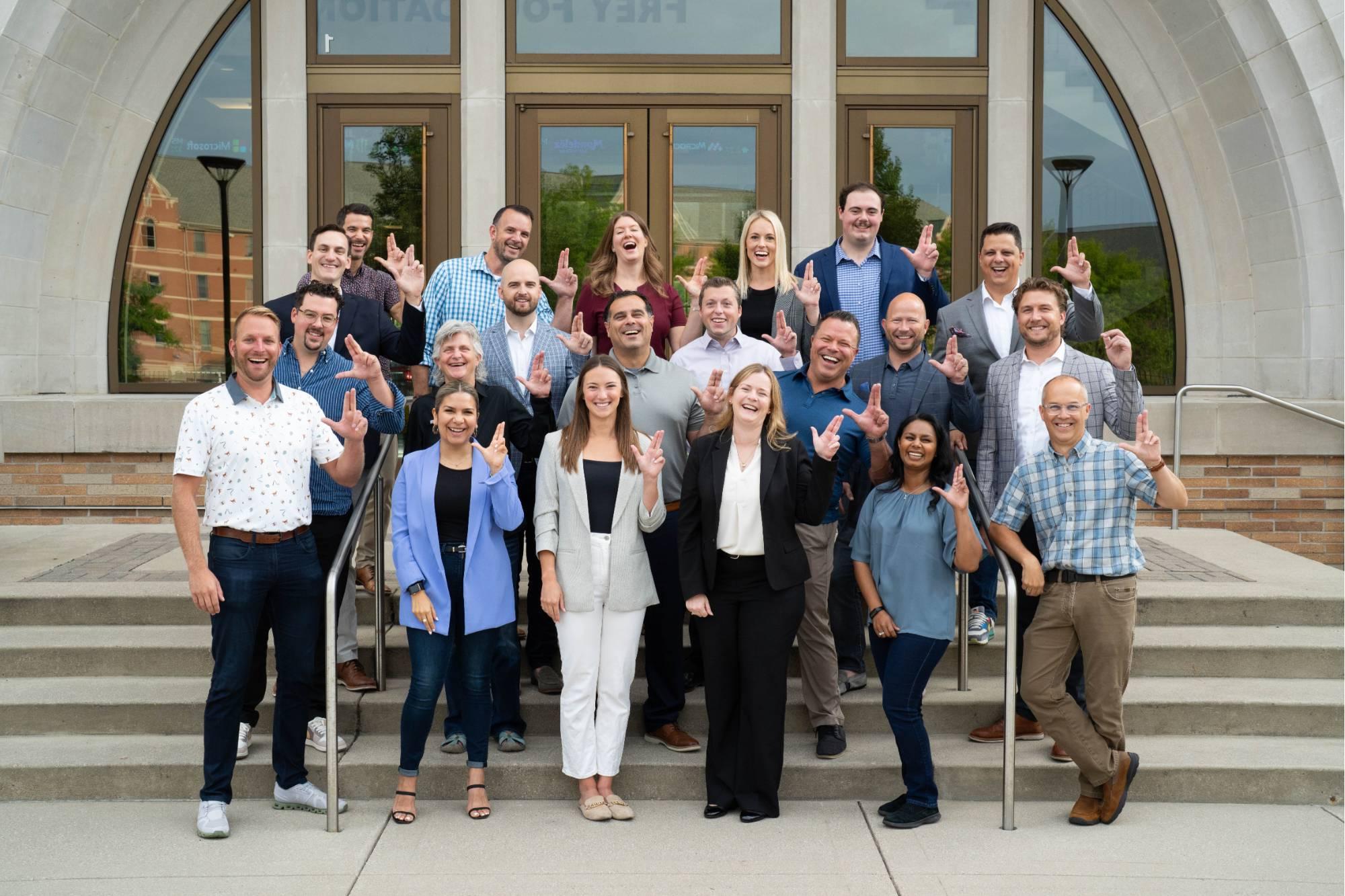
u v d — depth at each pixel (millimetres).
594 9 9391
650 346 5812
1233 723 5754
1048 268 9617
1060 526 5000
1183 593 6566
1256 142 9016
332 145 9367
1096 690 4953
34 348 9062
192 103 9391
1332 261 8805
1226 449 8836
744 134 9406
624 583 5117
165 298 9422
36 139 8766
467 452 5117
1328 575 7055
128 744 5578
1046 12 9523
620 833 4965
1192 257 9516
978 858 4715
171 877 4508
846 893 4406
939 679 6160
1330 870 4598
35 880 4480
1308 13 8508
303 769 5203
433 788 5340
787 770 5359
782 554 5004
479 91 9195
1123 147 9586
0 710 5656
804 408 5508
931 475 5160
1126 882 4496
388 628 6453
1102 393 5578
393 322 6609
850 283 6355
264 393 4941
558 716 5758
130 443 8641
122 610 6406
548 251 9406
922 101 9430
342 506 5559
